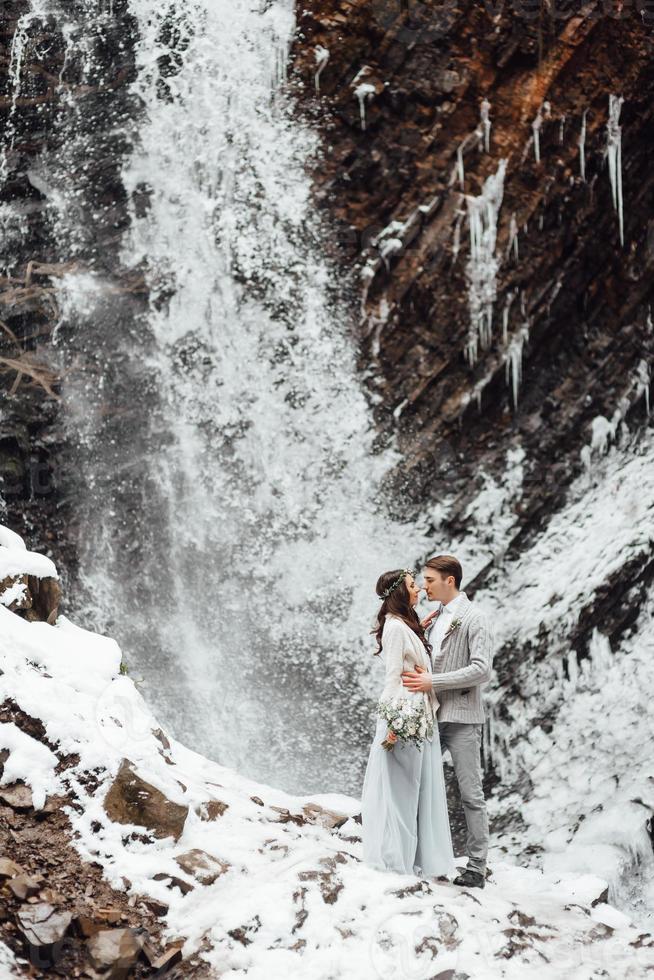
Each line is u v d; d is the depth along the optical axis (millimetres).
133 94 11875
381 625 4535
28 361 11305
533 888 4742
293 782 10297
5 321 11336
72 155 11789
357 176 11617
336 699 10766
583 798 8492
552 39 11188
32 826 3736
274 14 11539
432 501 11586
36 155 11711
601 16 11141
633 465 11609
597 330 12203
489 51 11242
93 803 3861
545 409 11906
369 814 4273
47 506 11062
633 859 7652
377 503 11586
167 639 11055
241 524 11508
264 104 11688
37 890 3385
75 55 11797
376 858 4164
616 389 11969
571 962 3615
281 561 11391
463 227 11578
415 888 3895
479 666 4367
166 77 11852
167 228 11852
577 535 11094
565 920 4098
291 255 11789
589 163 11695
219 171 11789
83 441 11344
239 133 11719
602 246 12000
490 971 3406
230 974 3234
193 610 11211
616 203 11828
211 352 11820
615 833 7848
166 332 11789
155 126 11867
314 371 11781
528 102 11430
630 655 9664
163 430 11633
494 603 10992
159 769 4152
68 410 11344
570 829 8195
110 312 11680
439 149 11516
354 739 10477
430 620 4715
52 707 4113
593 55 11375
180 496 11523
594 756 8883
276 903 3555
